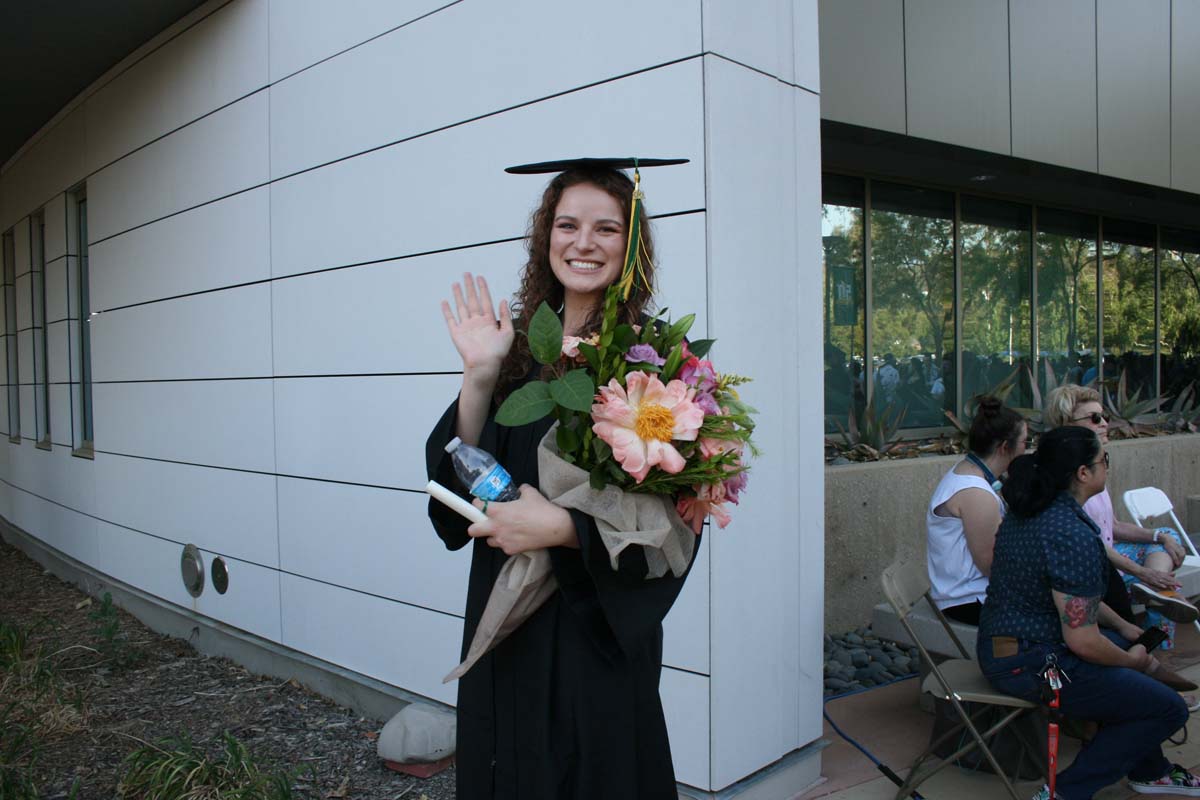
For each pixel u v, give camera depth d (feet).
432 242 12.09
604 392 4.50
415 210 12.34
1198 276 31.96
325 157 13.82
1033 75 21.58
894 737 11.77
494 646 5.13
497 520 4.58
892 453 19.26
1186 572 13.79
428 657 12.44
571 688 4.89
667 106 9.27
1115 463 21.45
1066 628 8.76
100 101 20.80
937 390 22.74
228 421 16.30
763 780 9.55
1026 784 10.17
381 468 13.02
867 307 21.01
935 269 22.81
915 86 19.22
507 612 4.71
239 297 15.85
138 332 19.38
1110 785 9.20
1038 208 25.86
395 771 11.49
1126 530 13.88
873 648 15.64
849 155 19.69
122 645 17.37
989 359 24.25
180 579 18.06
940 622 11.39
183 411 17.70
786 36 9.98
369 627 13.42
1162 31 24.93
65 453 24.21
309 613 14.58
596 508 4.49
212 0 16.22
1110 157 23.36
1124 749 9.00
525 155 10.82
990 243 24.43
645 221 5.40
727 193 9.07
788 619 9.96
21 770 11.66
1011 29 21.06
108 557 21.33
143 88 18.72
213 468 16.81
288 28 14.47
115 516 20.81
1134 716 8.87
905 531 17.26
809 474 10.25
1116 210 27.48
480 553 5.29
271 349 15.08
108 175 20.61
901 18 18.95
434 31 11.98
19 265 28.63
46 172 25.11
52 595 23.11
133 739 12.67
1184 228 31.12
